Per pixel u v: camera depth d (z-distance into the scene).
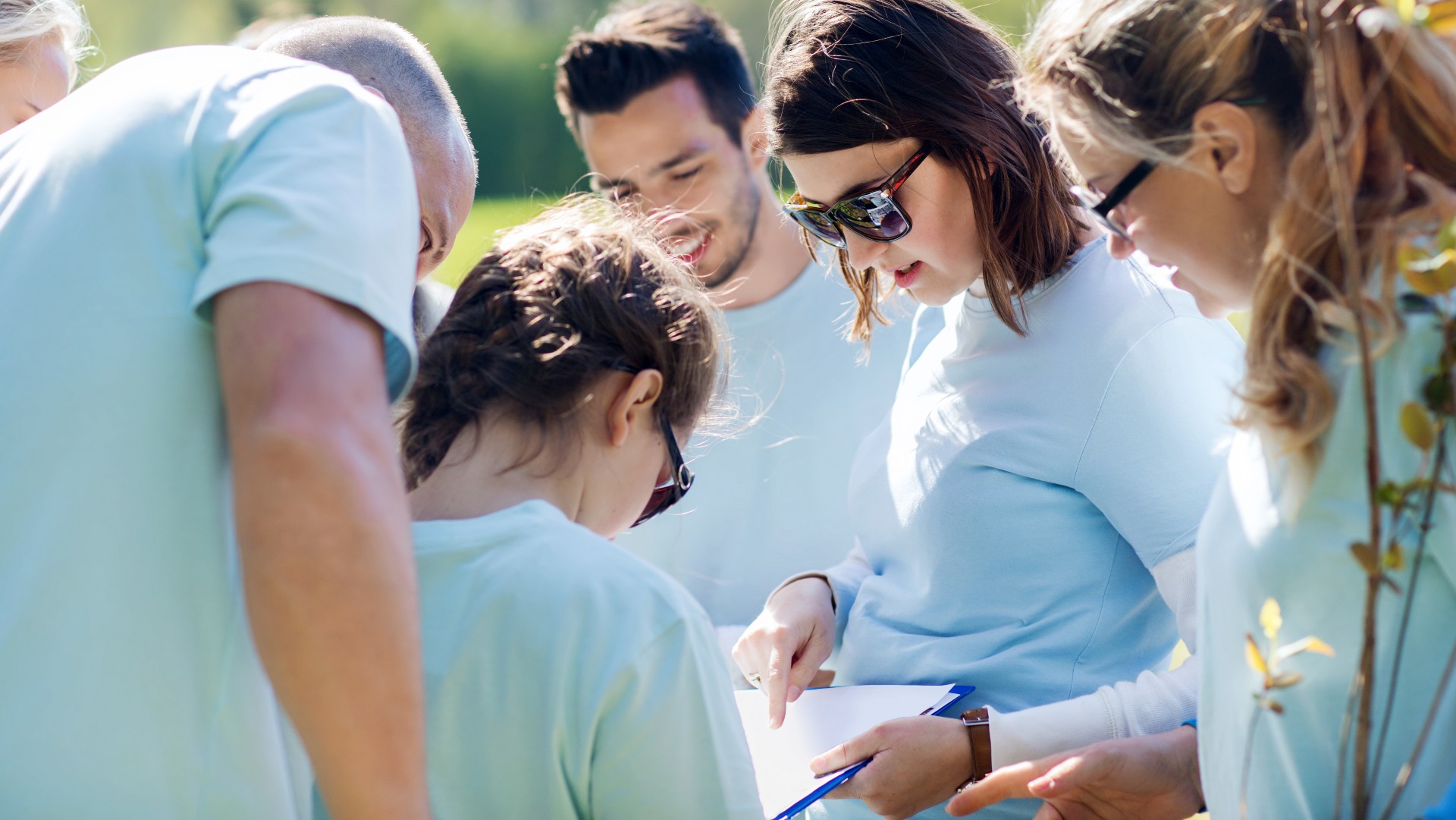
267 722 1.19
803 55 1.78
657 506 1.59
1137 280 1.76
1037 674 1.79
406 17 12.16
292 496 1.01
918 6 1.75
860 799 1.71
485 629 1.29
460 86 9.67
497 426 1.42
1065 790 1.51
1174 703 1.67
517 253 1.50
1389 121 1.09
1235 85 1.19
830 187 1.81
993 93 1.73
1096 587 1.79
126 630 1.11
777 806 1.66
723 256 2.71
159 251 1.14
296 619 1.01
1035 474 1.77
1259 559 1.19
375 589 1.02
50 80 1.88
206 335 1.13
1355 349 1.10
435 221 1.87
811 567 2.61
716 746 1.31
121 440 1.11
